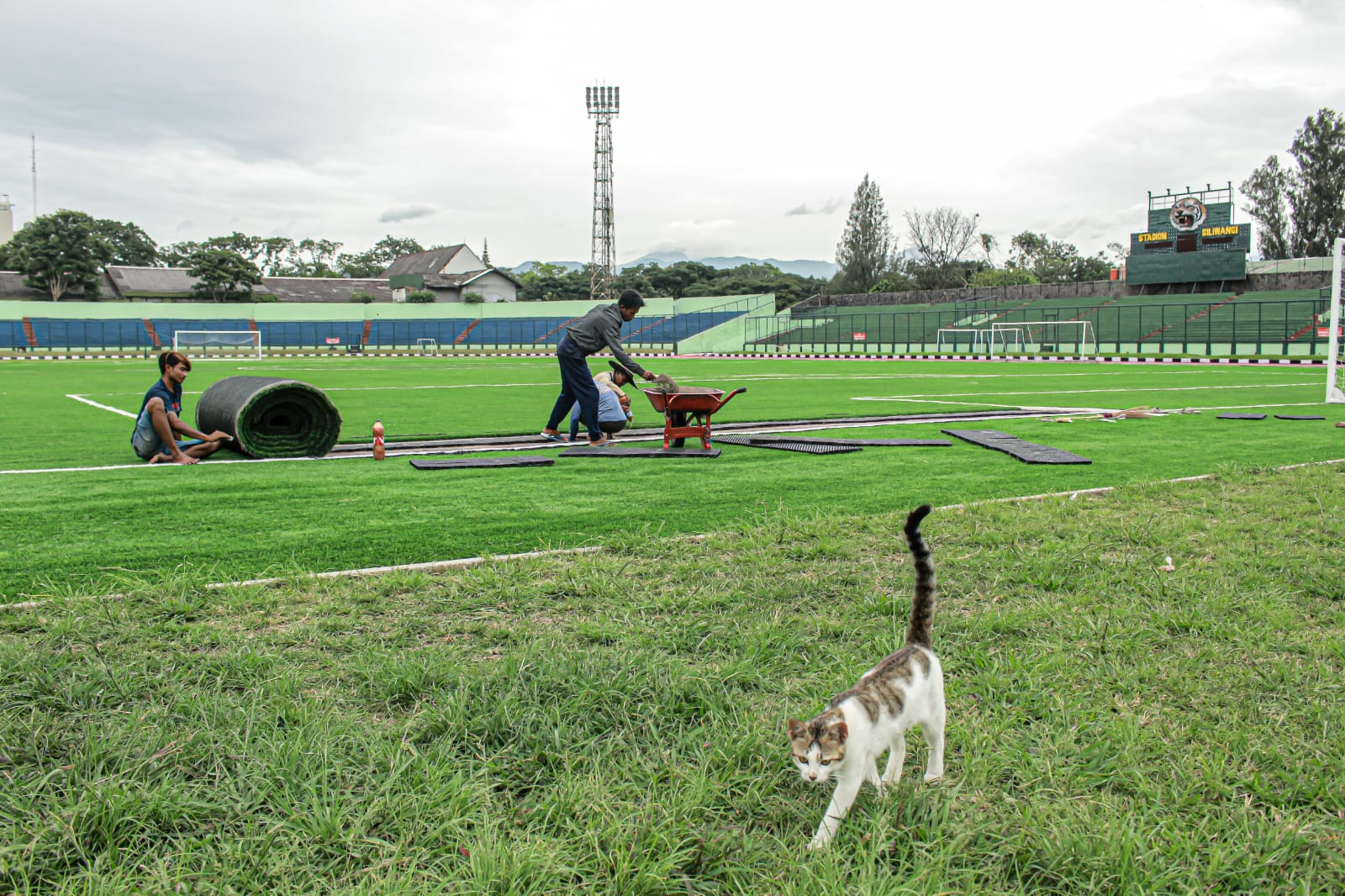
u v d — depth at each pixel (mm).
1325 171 63469
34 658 3455
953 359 43406
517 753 2898
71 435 11547
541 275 97875
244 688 3385
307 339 63438
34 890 2215
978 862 2381
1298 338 41844
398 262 83125
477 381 25938
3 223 79438
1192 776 2781
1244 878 2301
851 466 8875
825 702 3186
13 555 5254
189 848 2357
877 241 81500
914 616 2809
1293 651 3836
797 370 33344
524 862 2256
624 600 4441
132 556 5238
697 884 2283
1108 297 54375
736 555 5305
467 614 4266
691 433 9773
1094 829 2467
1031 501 6824
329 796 2592
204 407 10086
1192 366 33312
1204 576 4844
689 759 2879
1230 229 48844
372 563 5152
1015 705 3271
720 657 3723
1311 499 6898
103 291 69938
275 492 7371
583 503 6930
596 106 71562
